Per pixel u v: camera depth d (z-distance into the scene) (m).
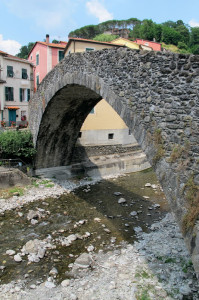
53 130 17.91
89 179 19.25
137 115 8.30
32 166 18.98
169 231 11.84
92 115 21.66
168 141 7.25
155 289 8.19
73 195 16.48
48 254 10.11
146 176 20.94
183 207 6.79
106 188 17.94
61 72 13.20
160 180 7.53
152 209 14.58
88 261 9.38
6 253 10.09
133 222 12.93
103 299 7.81
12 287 8.37
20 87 29.27
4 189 16.25
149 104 7.81
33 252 10.17
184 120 6.76
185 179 6.74
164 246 10.57
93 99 15.67
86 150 21.55
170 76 7.06
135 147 24.23
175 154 7.02
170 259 9.69
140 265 9.38
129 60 8.45
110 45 22.41
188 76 6.57
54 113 16.44
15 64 28.42
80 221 12.76
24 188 16.70
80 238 11.27
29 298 7.90
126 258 9.80
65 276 8.89
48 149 19.02
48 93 15.09
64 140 19.14
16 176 16.66
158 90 7.46
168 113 7.19
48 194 16.30
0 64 26.73
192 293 8.02
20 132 18.92
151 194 16.92
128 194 16.89
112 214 13.87
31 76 31.25
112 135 22.98
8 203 14.52
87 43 21.61
